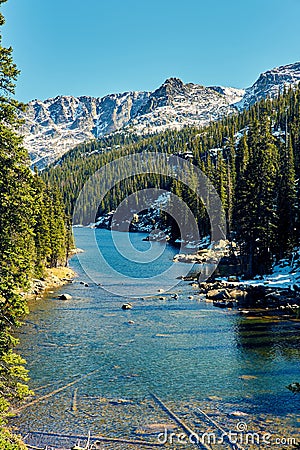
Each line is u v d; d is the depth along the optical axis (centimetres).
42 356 2684
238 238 5991
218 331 3212
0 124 1433
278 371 2389
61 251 6750
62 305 4197
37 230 5228
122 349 2816
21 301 1463
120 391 2148
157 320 3566
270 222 5269
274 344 2878
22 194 1473
